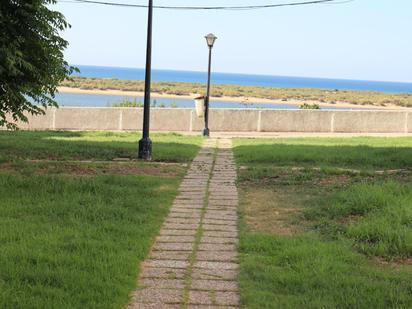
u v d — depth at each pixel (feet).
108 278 18.11
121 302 16.47
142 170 42.06
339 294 17.26
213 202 31.89
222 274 19.66
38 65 41.14
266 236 24.32
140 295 17.48
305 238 24.11
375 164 46.75
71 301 16.10
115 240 22.88
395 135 83.71
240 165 46.62
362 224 25.16
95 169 41.39
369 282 18.51
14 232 23.02
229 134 79.92
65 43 41.73
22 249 20.52
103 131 76.74
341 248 22.35
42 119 79.05
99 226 24.76
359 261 21.11
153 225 26.02
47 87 43.96
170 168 43.52
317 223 26.96
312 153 51.75
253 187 36.45
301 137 76.18
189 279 19.08
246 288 18.04
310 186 36.52
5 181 33.58
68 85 256.11
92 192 32.24
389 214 26.37
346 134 84.43
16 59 37.63
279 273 19.42
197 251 22.41
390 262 21.34
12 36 38.42
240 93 273.33
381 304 16.43
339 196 30.96
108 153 50.57
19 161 43.75
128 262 19.90
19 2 38.70
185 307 16.55
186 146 58.75
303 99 254.27
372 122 87.76
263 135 79.61
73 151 51.03
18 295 16.28
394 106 230.07
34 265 19.02
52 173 39.06
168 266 20.49
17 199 29.53
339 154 51.47
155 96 224.12
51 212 26.94
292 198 32.83
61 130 76.79
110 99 179.73
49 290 16.74
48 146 54.03
